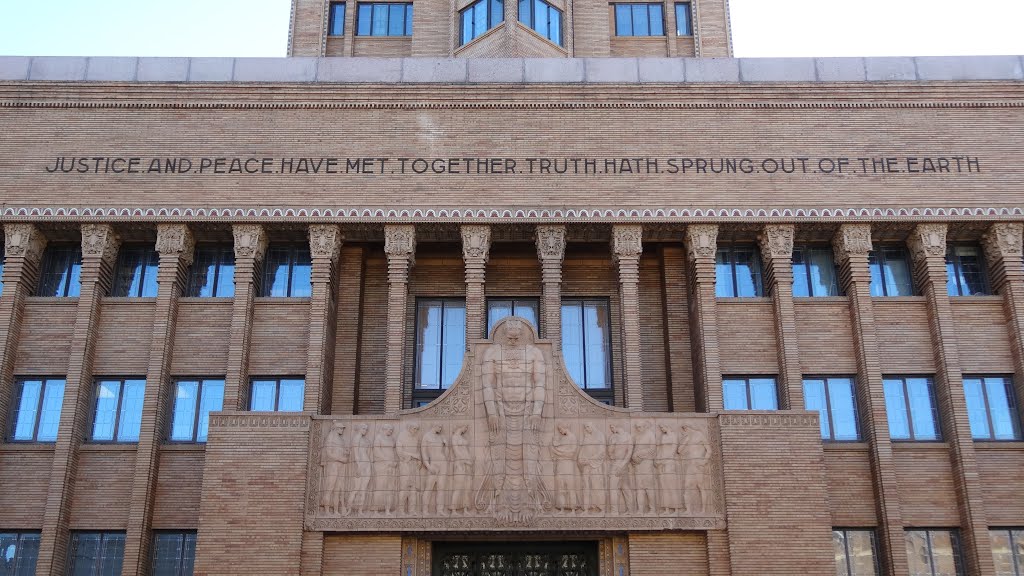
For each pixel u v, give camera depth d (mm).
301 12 39406
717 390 26516
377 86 29297
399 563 23391
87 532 25953
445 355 28859
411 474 23734
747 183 28422
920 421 27359
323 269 27609
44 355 27438
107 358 27484
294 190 28203
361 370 28547
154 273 28922
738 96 29328
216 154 28609
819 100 29328
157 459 26250
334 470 23719
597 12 38938
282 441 23812
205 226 28219
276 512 23250
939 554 25984
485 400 24109
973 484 25891
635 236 27969
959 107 29438
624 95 29344
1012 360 27672
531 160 28641
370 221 27891
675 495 23578
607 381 28672
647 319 29312
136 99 29172
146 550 25328
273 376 27406
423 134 28938
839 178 28531
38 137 28797
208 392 27422
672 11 39625
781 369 27266
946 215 28125
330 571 23297
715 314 27422
